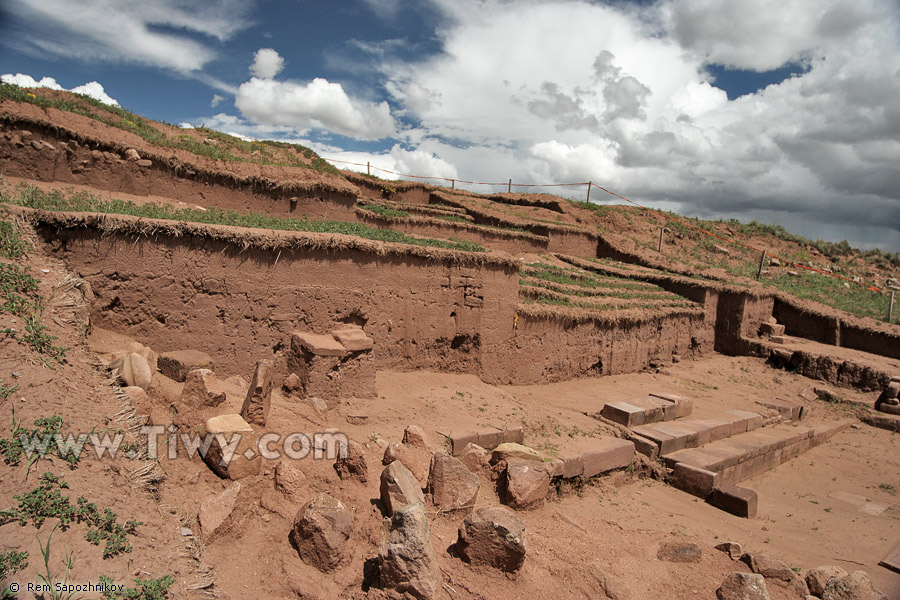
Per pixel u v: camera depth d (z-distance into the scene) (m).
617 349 17.75
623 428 12.28
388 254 11.31
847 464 13.89
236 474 5.93
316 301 10.09
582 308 16.78
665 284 23.34
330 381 8.95
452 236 22.41
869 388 18.25
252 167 16.91
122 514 4.87
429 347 12.47
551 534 7.14
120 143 13.60
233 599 4.74
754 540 9.27
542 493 7.82
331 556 5.21
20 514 4.32
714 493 10.65
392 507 5.79
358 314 10.80
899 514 11.16
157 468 5.68
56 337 6.46
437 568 5.19
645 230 32.88
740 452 12.21
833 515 10.97
